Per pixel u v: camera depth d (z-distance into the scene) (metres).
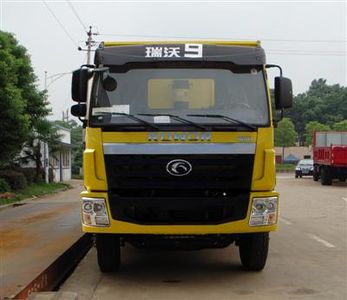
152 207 7.25
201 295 7.26
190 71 7.63
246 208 7.30
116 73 7.60
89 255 10.27
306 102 124.81
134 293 7.39
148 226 7.23
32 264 7.70
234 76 7.65
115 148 7.26
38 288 7.00
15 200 23.11
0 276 7.01
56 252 8.59
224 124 7.30
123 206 7.23
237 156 7.28
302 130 123.75
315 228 13.87
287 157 98.31
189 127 7.29
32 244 9.35
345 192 27.50
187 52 7.70
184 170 7.26
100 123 7.32
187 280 8.11
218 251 10.44
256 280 8.09
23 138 22.48
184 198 7.24
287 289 7.56
